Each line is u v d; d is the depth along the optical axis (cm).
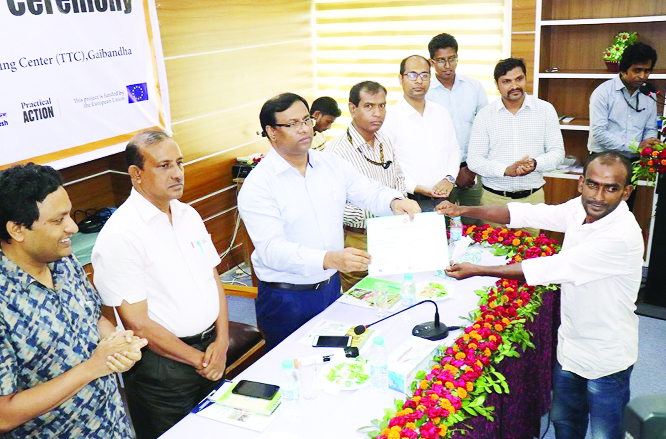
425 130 371
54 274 171
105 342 160
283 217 249
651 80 452
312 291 258
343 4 566
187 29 441
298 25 563
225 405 188
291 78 565
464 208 271
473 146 390
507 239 301
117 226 211
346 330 230
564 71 473
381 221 234
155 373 221
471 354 197
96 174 426
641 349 355
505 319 221
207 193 484
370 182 277
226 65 484
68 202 160
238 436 174
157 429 230
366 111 305
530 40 464
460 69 529
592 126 438
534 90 477
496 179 388
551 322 276
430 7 526
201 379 231
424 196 364
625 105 427
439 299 252
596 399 221
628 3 450
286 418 180
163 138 214
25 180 151
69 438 172
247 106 513
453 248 298
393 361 194
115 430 187
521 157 379
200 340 231
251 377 202
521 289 244
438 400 174
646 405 67
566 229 234
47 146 340
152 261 215
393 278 279
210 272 239
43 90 334
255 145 531
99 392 178
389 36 554
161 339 215
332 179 263
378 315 241
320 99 423
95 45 363
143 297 213
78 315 173
